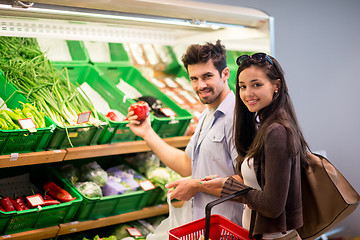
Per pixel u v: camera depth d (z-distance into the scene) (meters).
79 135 2.26
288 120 1.64
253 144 1.72
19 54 2.43
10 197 2.32
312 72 4.20
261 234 1.73
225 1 3.59
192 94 3.27
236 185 1.70
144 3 2.28
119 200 2.48
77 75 2.78
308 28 4.13
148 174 2.73
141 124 2.45
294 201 1.65
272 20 2.84
